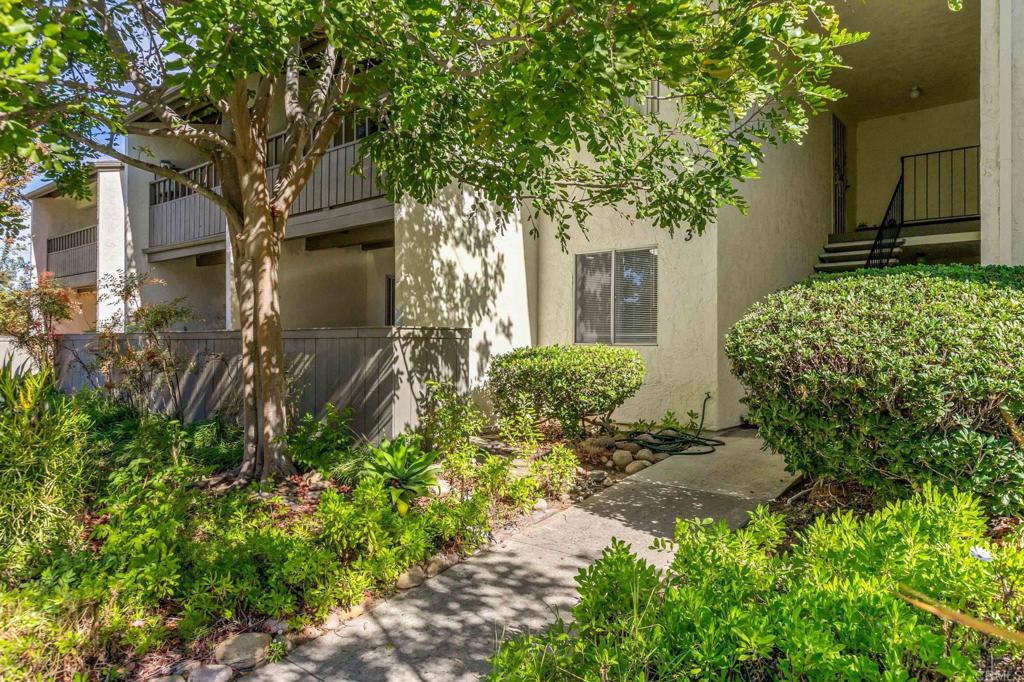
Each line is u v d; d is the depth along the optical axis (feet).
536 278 32.22
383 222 28.73
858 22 27.76
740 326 14.67
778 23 10.09
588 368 22.21
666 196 19.60
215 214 39.63
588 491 18.08
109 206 45.03
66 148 11.77
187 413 28.22
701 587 6.24
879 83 34.50
